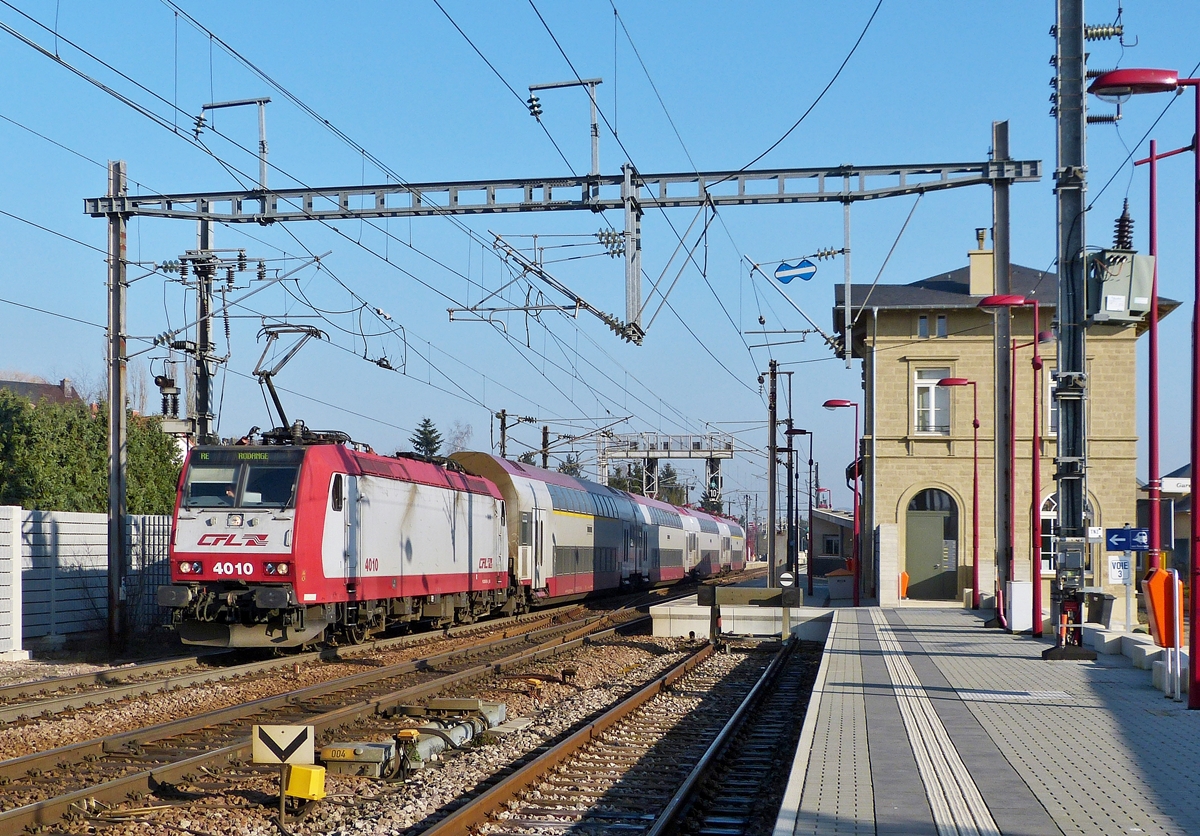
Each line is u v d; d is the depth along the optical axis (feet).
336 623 73.05
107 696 50.93
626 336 69.87
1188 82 43.14
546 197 69.72
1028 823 25.59
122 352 74.59
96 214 73.41
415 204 70.90
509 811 32.27
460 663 69.05
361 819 30.81
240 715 45.75
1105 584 119.34
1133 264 61.67
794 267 75.51
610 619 110.73
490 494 102.42
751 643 90.27
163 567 91.45
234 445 69.05
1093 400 120.98
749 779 37.70
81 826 29.14
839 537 298.15
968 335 124.67
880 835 24.57
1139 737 36.76
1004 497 83.41
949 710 42.52
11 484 118.21
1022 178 71.97
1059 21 63.87
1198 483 42.98
